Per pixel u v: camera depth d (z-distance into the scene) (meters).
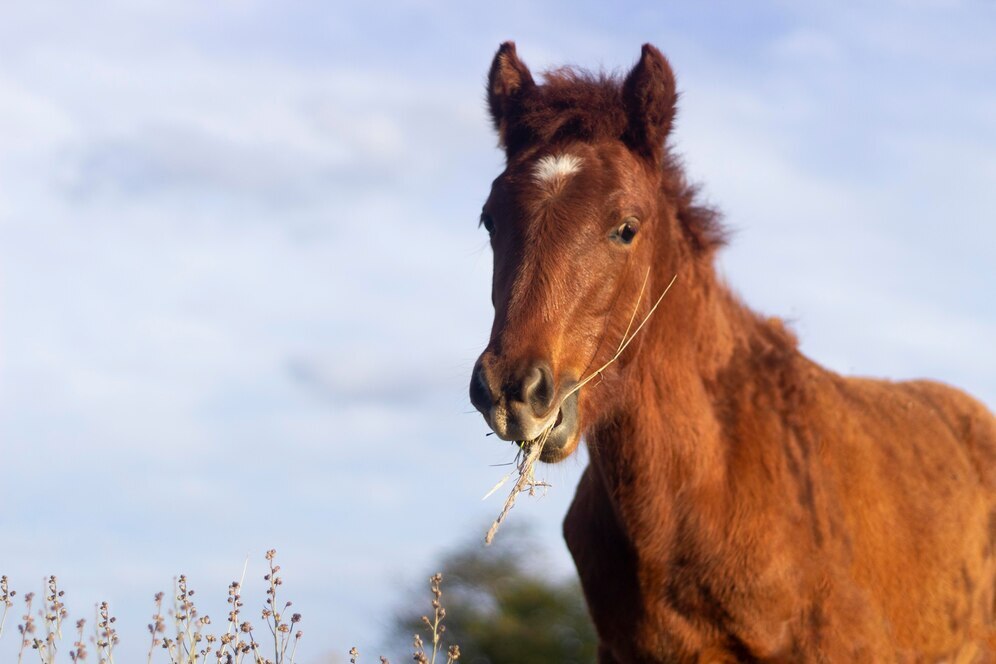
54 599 6.53
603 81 6.75
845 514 6.58
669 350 6.52
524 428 5.61
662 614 6.53
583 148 6.31
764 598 6.31
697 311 6.76
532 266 5.92
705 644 6.50
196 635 6.47
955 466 7.34
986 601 7.27
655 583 6.50
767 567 6.30
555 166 6.16
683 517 6.41
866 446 6.91
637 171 6.33
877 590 6.56
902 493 6.89
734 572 6.33
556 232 5.96
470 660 31.14
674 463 6.42
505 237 6.09
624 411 6.41
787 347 7.19
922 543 6.82
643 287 6.33
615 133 6.45
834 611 6.33
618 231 6.11
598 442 6.55
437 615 6.56
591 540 6.86
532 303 5.86
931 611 6.79
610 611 6.78
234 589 6.44
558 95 6.57
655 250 6.57
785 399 6.83
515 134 6.57
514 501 5.86
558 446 5.90
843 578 6.41
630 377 6.38
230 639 6.37
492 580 32.12
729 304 7.06
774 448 6.57
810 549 6.40
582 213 6.01
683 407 6.48
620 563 6.67
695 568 6.41
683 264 6.75
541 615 31.95
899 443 7.15
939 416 7.68
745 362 6.92
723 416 6.64
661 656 6.62
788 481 6.51
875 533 6.65
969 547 7.11
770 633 6.35
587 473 7.05
